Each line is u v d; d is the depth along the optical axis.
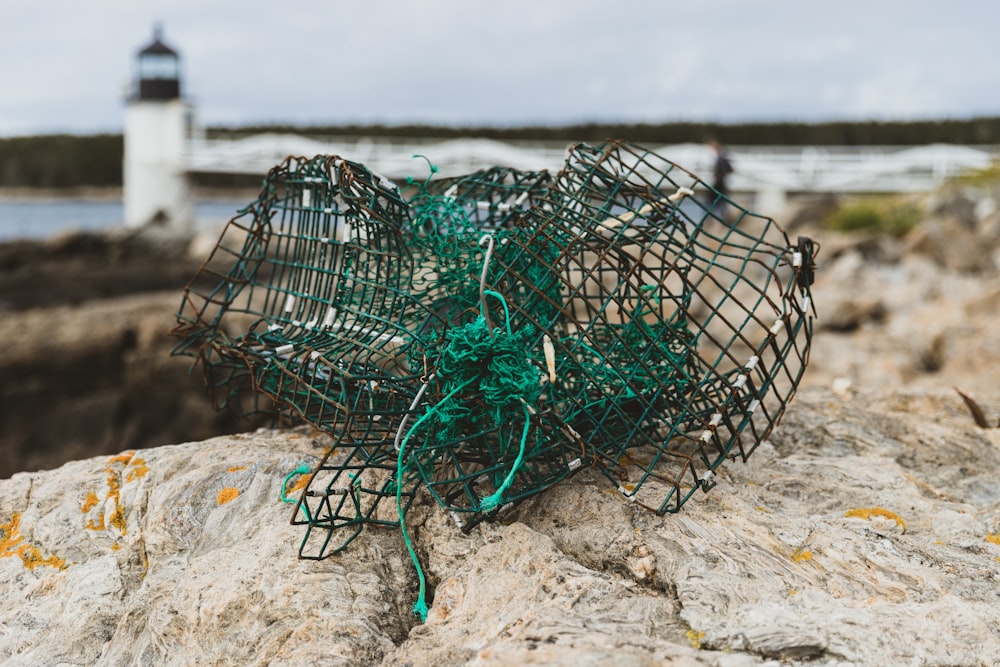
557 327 3.63
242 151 37.50
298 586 2.76
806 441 4.00
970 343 10.12
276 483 3.45
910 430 4.14
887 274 15.15
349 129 68.44
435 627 2.63
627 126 65.06
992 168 20.36
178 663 2.65
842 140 62.12
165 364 14.80
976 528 3.23
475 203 3.64
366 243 3.21
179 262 24.64
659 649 2.33
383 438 3.14
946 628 2.47
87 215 70.81
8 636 2.99
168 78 38.69
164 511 3.37
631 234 3.38
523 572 2.77
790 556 2.91
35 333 14.67
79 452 14.52
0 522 3.53
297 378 3.09
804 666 2.32
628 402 3.25
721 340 12.27
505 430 2.97
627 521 2.98
